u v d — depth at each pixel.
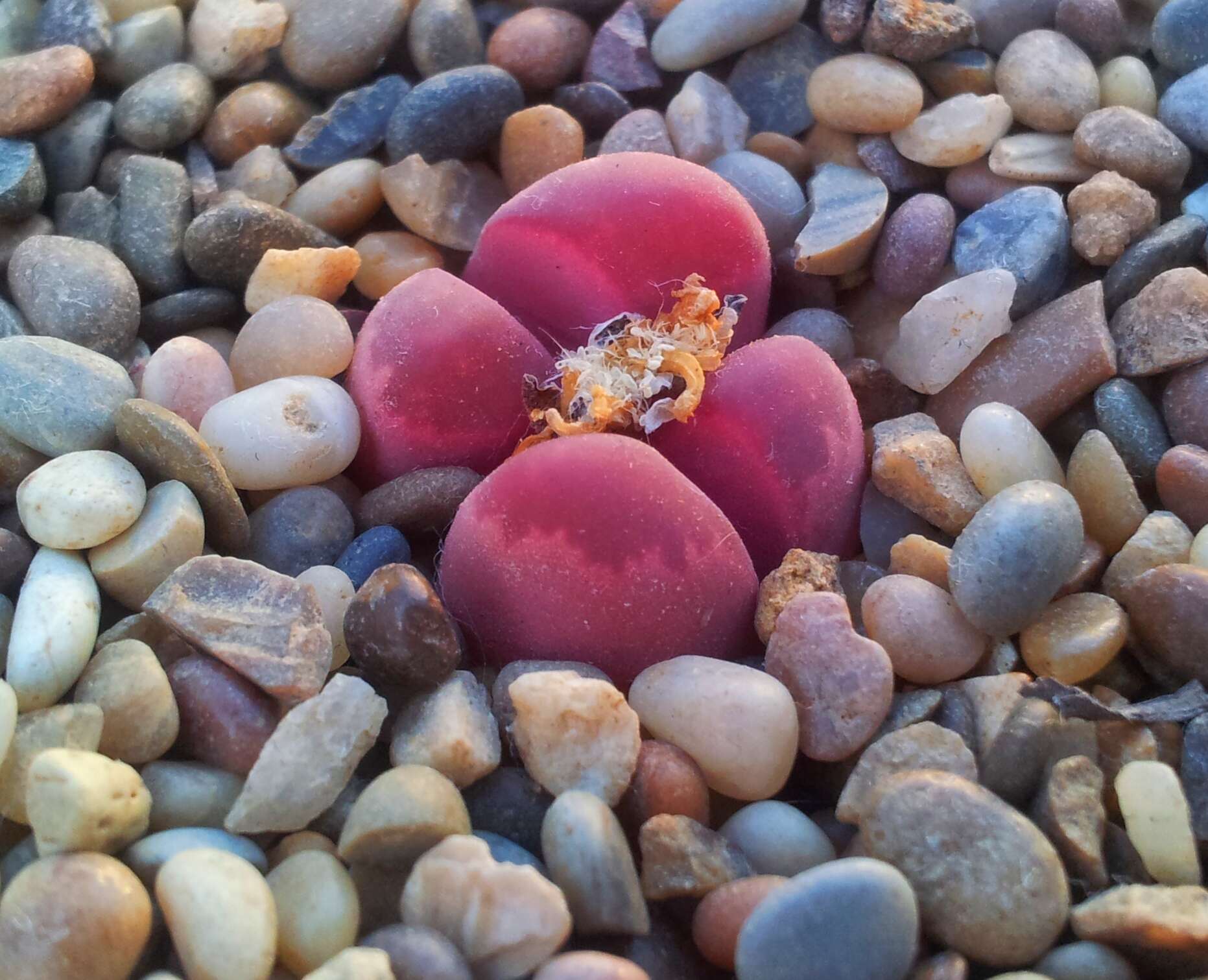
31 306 0.12
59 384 0.11
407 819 0.09
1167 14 0.13
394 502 0.11
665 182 0.11
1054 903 0.09
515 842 0.09
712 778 0.10
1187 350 0.11
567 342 0.11
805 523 0.11
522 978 0.09
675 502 0.10
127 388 0.11
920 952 0.09
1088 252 0.12
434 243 0.13
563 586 0.10
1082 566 0.10
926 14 0.13
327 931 0.09
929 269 0.12
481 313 0.11
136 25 0.13
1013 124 0.13
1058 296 0.12
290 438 0.11
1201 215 0.12
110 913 0.09
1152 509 0.11
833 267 0.12
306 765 0.09
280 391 0.11
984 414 0.11
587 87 0.13
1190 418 0.11
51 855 0.09
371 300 0.13
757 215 0.12
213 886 0.09
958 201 0.13
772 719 0.10
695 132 0.13
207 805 0.09
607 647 0.10
